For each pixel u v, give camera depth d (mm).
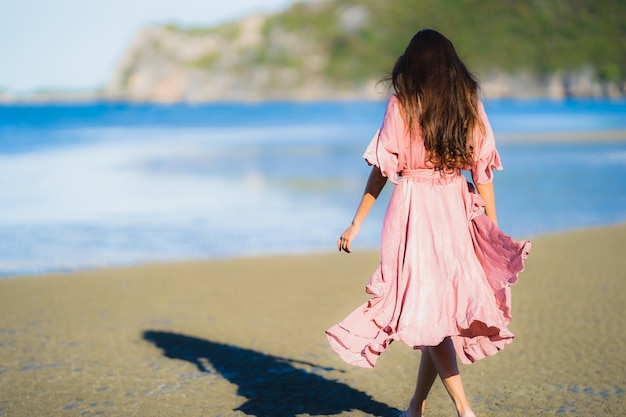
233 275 7160
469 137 2914
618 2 159000
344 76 182750
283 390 3830
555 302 5668
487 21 162250
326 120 56125
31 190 14055
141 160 20547
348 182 15156
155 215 11078
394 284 2889
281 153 22938
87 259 8047
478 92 2996
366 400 3670
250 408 3555
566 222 10141
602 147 23172
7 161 20234
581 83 147250
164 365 4293
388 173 2920
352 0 195125
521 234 9281
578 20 157625
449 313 2838
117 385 3924
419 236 2900
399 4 187750
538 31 156875
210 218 10766
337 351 2791
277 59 191500
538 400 3568
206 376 4082
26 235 9508
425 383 3197
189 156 21938
